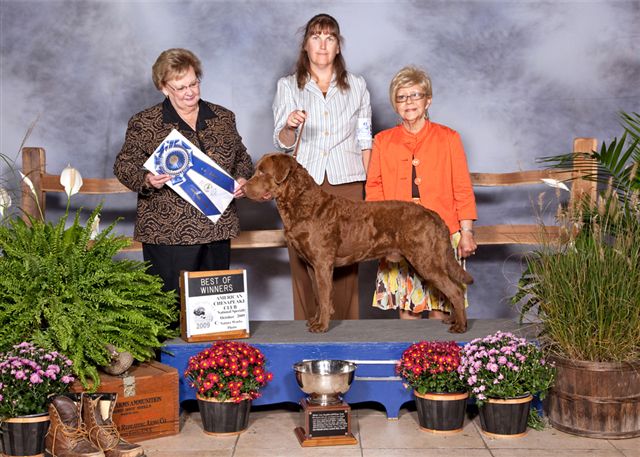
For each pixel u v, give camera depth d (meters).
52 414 2.82
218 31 5.04
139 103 5.07
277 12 5.03
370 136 4.09
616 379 3.23
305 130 4.11
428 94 3.88
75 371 3.08
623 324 3.25
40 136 5.07
